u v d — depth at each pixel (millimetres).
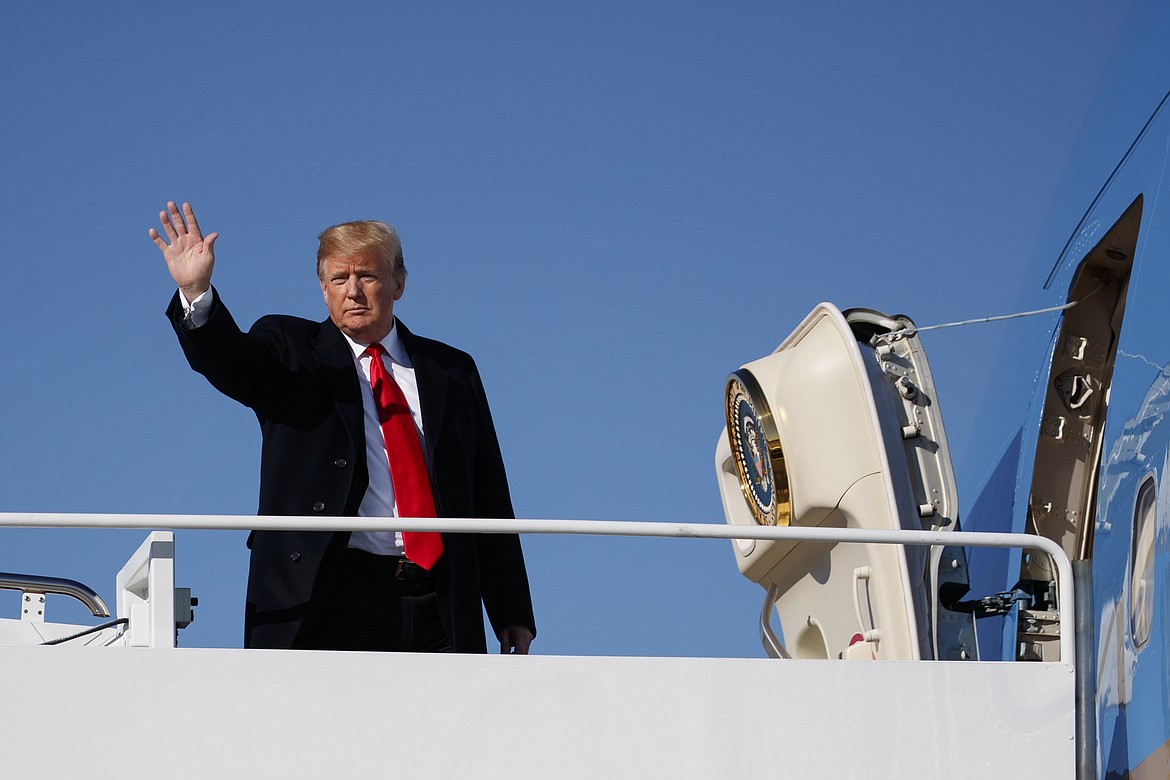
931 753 11398
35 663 10695
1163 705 12461
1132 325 14812
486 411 13828
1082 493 17797
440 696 11094
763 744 11281
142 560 12586
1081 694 11805
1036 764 11469
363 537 12461
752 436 17469
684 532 11625
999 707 11539
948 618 15445
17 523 10812
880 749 11391
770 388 17156
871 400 15852
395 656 11117
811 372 16422
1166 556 12773
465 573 12562
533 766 11039
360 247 13141
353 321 13102
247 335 12773
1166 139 16188
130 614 12352
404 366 13508
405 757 10930
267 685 10922
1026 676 11672
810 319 17312
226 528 11055
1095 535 14789
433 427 13039
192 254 12281
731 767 11219
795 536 11789
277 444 12633
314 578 12062
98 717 10664
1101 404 17953
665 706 11305
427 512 12648
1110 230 17172
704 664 11430
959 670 11602
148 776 10609
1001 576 18281
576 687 11250
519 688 11188
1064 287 18391
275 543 12281
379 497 12695
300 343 13109
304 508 12344
